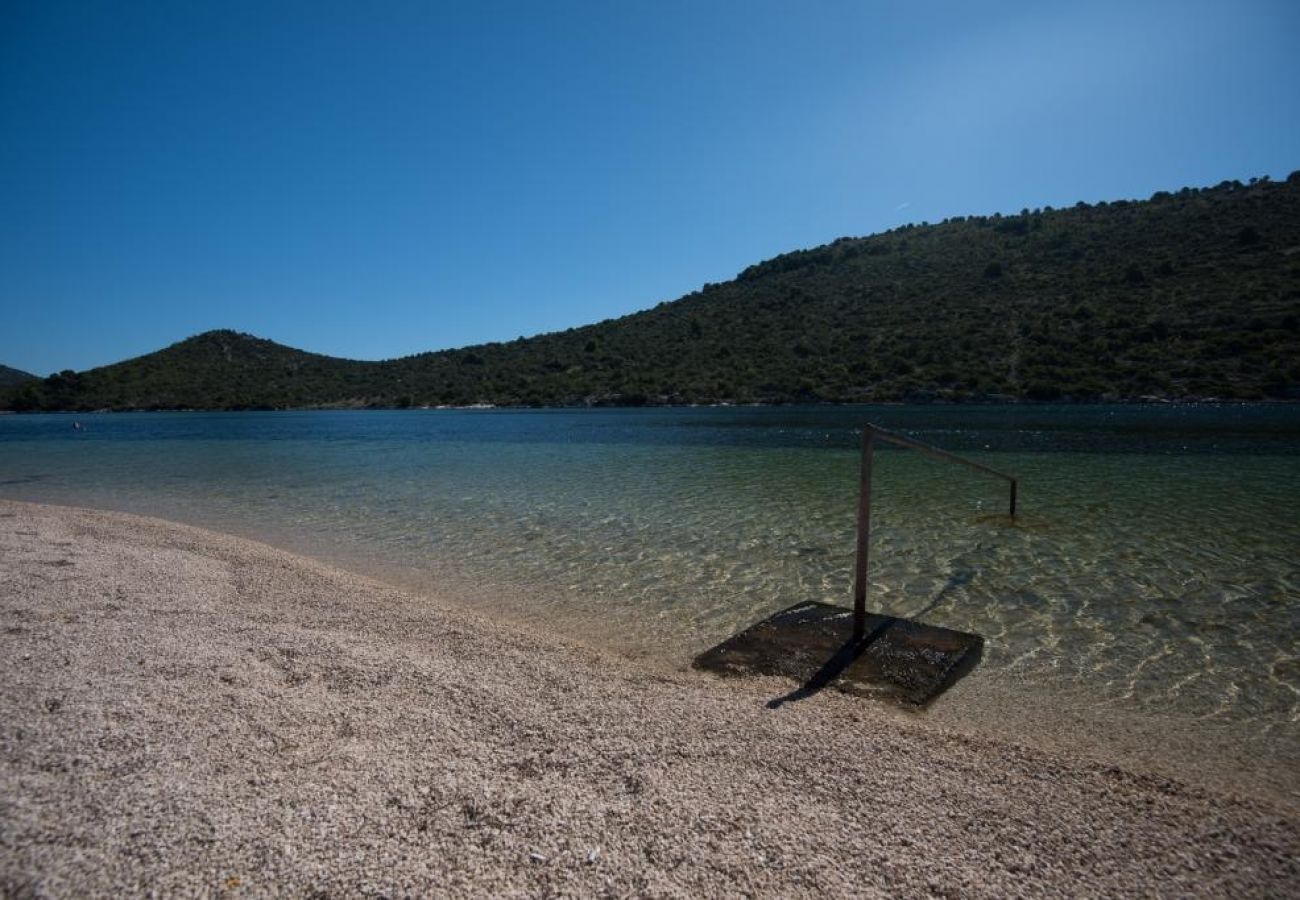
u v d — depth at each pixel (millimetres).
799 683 5875
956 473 20547
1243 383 49094
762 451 28844
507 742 4422
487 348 139250
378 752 4176
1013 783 4117
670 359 95000
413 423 68000
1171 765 4699
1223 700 5762
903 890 3094
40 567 8859
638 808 3658
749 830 3498
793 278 111250
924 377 63781
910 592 8906
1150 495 16234
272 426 66062
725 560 10703
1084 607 8227
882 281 96000
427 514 15141
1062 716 5453
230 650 5941
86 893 2795
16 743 4023
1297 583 9094
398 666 5785
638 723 4781
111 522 13352
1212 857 3453
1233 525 12812
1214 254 67750
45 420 87062
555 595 8953
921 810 3773
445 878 3008
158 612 7066
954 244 100375
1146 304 63094
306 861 3062
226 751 4062
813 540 12016
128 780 3664
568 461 26688
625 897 2955
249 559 10250
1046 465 21891
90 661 5445
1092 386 53625
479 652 6340
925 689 5797
